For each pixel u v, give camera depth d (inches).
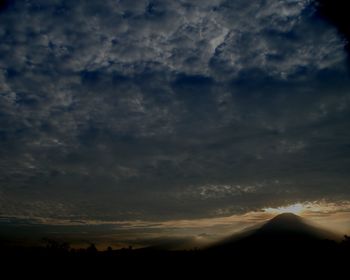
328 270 1571.1
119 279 1635.1
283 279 1521.9
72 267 1823.3
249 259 2063.2
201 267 1891.0
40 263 1823.3
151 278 1669.5
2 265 1706.4
